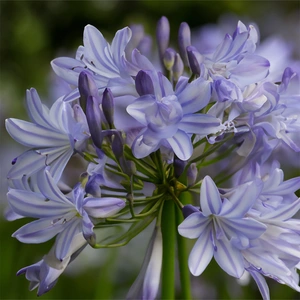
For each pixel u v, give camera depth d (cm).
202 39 77
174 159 53
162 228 56
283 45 66
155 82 51
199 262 51
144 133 50
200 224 51
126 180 53
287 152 79
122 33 52
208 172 65
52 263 52
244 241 50
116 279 91
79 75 52
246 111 53
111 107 52
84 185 53
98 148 52
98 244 51
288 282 51
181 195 56
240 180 54
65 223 52
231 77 53
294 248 51
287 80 54
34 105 53
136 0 154
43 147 54
